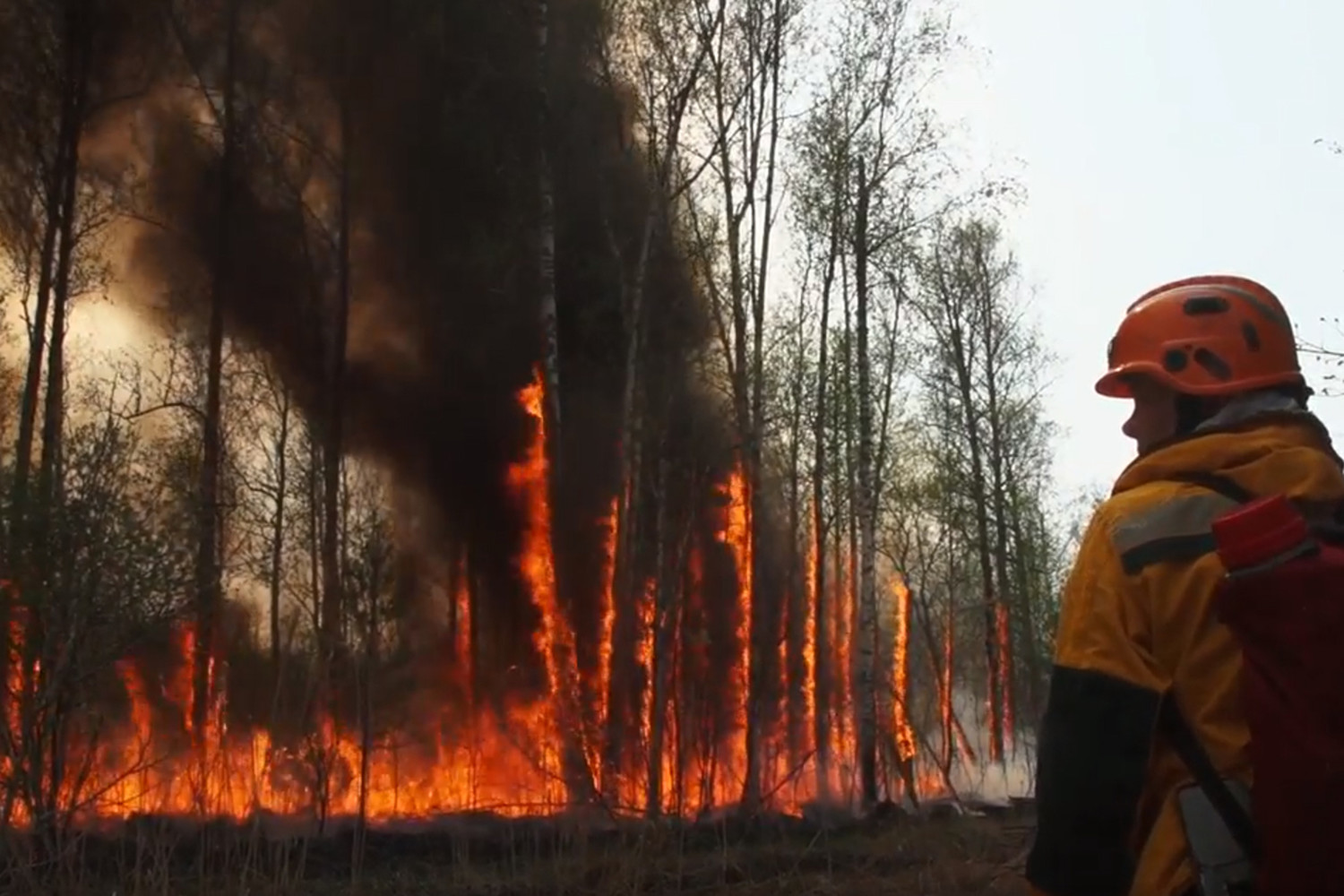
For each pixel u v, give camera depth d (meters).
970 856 13.84
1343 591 2.01
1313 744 1.97
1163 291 2.51
